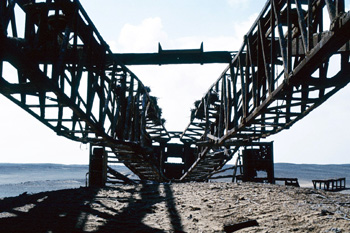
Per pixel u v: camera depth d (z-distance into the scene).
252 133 10.91
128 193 9.75
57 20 5.43
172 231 4.87
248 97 8.62
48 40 5.31
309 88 6.04
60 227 5.06
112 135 9.46
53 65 5.13
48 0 5.18
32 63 4.37
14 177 93.12
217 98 14.39
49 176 100.06
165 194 9.39
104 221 5.64
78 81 6.11
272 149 16.12
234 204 6.79
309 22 4.73
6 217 5.75
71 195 8.92
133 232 4.85
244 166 16.12
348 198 7.14
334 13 4.16
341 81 5.56
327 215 4.98
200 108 16.89
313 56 4.61
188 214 6.22
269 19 7.18
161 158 24.06
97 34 7.19
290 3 5.64
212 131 17.75
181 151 24.77
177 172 24.34
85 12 6.10
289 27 5.67
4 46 3.80
